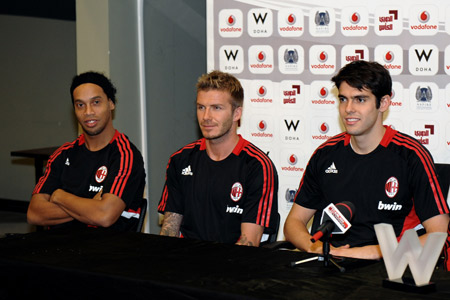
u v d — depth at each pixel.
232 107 2.59
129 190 2.82
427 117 3.14
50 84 6.44
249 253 2.00
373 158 2.52
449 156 3.12
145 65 4.24
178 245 2.11
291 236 2.53
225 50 3.54
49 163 3.02
